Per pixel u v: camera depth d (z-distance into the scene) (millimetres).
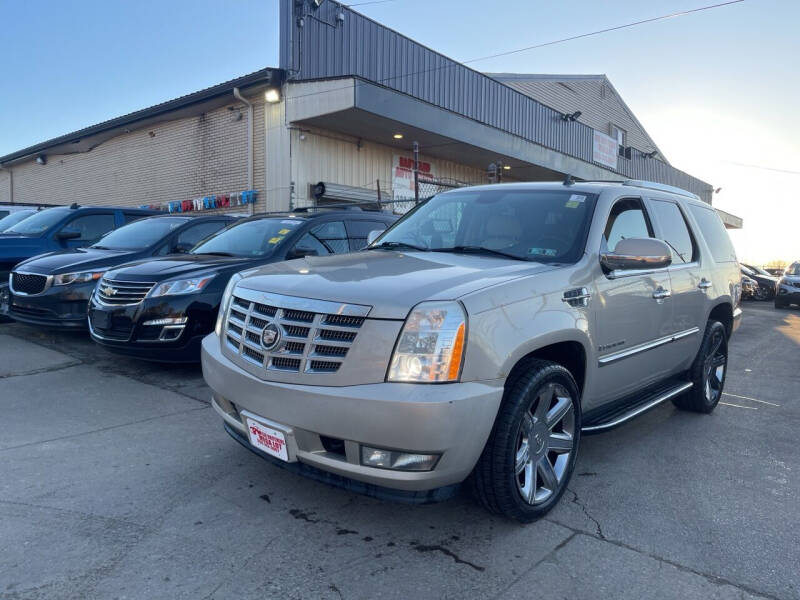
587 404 3691
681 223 5055
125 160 19062
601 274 3686
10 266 8617
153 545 2896
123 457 3963
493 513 3162
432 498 2797
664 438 4785
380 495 2775
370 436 2664
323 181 14500
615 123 30000
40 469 3734
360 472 2738
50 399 5215
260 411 2984
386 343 2707
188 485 3564
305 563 2787
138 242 8031
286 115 13805
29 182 24281
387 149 16219
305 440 2846
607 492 3705
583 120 27641
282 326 2979
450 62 17703
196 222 8273
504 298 2973
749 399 6148
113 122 17766
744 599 2625
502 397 2910
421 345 2691
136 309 5750
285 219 7129
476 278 3090
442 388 2674
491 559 2875
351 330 2771
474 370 2752
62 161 22109
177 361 5820
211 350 3516
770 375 7445
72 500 3332
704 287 5004
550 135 21328
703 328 5066
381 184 16062
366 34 15766
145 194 18328
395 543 2994
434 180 17844
